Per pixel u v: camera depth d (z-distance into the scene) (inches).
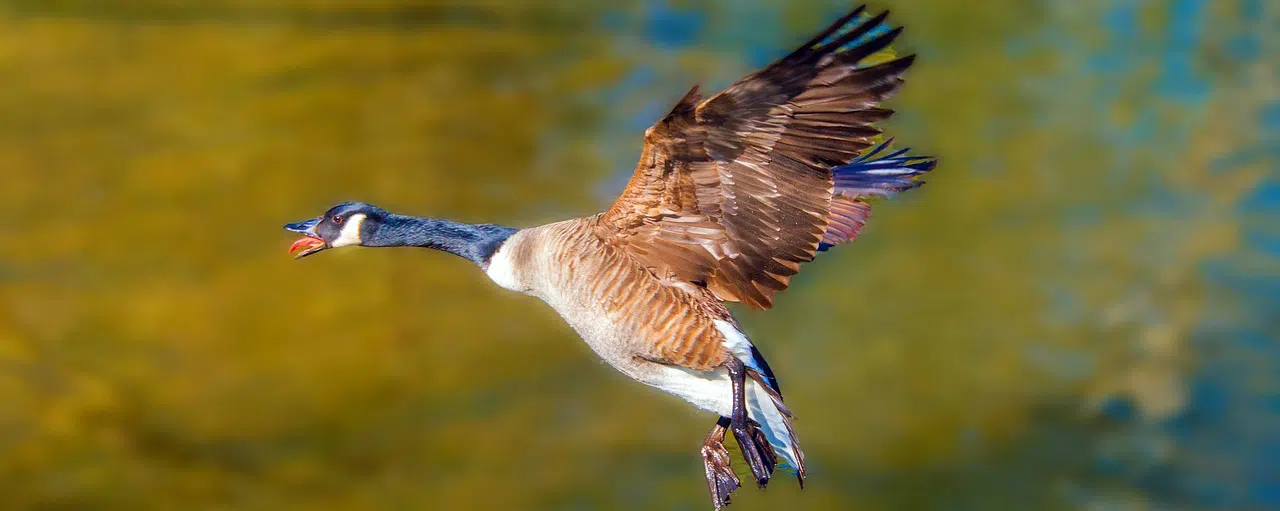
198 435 558.9
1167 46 860.6
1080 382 606.5
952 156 762.2
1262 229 697.0
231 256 669.9
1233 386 603.5
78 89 829.8
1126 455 573.6
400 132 786.8
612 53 895.7
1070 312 645.3
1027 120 797.9
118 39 898.1
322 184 734.5
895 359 614.5
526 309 632.4
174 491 531.5
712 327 302.7
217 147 760.3
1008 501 546.0
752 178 281.9
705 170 284.2
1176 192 732.7
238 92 839.7
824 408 587.8
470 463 549.0
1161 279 663.8
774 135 273.0
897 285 658.8
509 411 572.4
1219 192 730.8
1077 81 835.4
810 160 274.4
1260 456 570.9
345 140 778.2
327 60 853.8
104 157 760.3
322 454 553.6
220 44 897.5
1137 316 643.5
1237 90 815.1
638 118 815.1
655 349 305.0
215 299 637.3
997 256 679.7
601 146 784.3
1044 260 679.7
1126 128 785.6
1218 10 888.9
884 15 253.6
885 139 358.9
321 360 595.8
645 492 536.4
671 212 295.4
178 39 898.1
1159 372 606.9
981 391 601.0
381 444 555.2
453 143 775.7
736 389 298.8
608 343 310.3
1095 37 877.2
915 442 573.9
